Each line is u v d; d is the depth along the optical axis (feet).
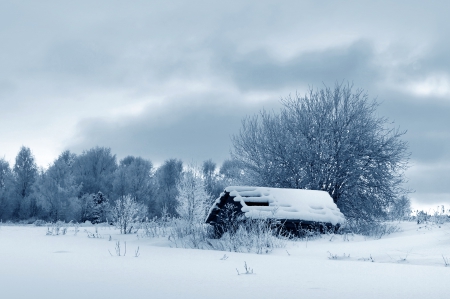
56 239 40.57
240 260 23.30
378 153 77.10
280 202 57.72
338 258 30.17
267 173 80.12
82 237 50.06
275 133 81.87
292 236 55.01
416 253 30.01
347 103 81.25
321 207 59.16
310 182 77.15
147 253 26.99
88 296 11.94
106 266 19.21
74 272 16.94
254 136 83.76
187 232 55.36
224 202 60.90
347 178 76.89
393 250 32.65
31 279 14.93
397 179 78.38
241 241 41.14
